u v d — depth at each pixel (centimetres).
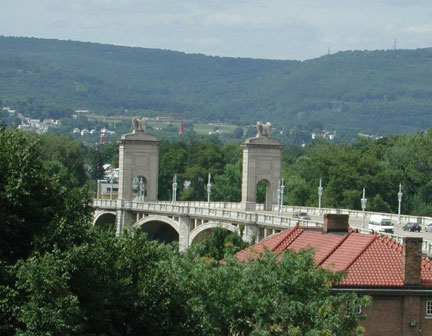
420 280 7825
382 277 7794
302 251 6831
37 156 7169
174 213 17962
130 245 6981
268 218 14562
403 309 7769
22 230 6762
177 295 6744
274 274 6575
